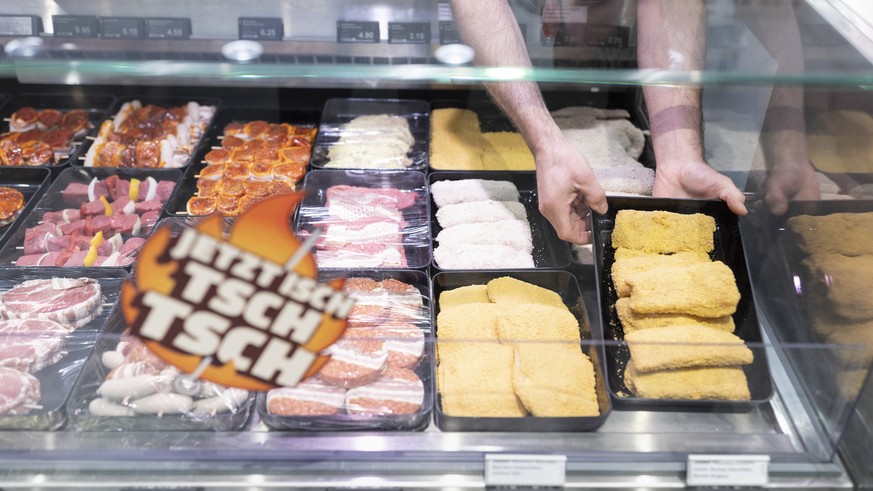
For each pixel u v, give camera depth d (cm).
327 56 126
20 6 136
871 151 128
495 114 222
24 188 198
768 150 165
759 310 157
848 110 135
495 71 123
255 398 133
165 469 124
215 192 193
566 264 170
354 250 170
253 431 130
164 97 225
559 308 152
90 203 189
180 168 200
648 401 135
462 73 122
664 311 143
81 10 136
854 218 133
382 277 160
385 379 133
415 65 124
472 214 187
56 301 151
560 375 134
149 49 126
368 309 146
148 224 186
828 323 140
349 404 129
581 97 216
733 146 180
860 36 141
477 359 138
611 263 159
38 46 125
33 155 203
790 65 132
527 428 131
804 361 142
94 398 130
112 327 143
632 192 179
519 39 137
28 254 176
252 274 97
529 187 200
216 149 210
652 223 159
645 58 139
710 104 182
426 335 146
